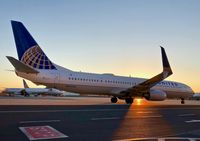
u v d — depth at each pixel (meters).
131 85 34.47
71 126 11.07
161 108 24.30
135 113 17.70
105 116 15.31
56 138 8.41
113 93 33.25
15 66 26.42
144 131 10.07
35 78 28.52
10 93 91.38
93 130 10.08
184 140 8.38
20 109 19.03
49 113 16.52
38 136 8.71
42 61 29.16
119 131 9.93
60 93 92.56
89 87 31.62
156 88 35.44
